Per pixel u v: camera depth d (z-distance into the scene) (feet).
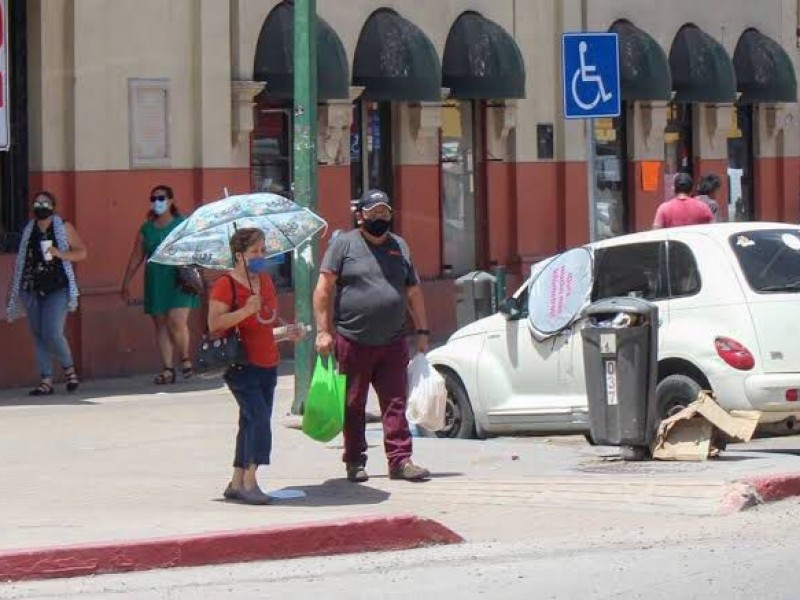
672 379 88.89
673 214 120.37
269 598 59.36
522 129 163.43
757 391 86.33
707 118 187.21
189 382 124.26
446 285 153.79
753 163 198.80
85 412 108.78
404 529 68.74
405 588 60.85
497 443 95.61
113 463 89.04
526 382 96.37
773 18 199.21
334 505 75.36
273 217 80.53
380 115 150.61
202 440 97.30
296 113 102.89
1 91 105.50
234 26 134.31
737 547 66.80
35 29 121.08
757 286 88.12
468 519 73.87
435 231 154.51
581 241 169.37
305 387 105.19
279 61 136.36
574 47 99.09
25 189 121.80
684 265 90.63
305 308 104.58
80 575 63.57
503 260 162.71
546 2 165.99
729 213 193.57
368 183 149.59
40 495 78.59
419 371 82.79
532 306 95.91
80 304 123.13
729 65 183.52
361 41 145.69
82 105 123.34
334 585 61.62
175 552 64.85
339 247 79.87
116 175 126.00
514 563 65.00
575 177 168.35
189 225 77.41
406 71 144.66
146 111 127.95
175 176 130.41
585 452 90.58
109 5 125.08
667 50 181.27
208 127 131.85
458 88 153.38
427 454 90.58
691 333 88.63
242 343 74.23
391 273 79.92
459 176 158.51
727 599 57.98
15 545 64.69
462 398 99.86
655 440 85.35
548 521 73.31
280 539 66.59
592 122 101.09
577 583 60.90
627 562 64.49
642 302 83.76
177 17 130.00
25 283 115.65
